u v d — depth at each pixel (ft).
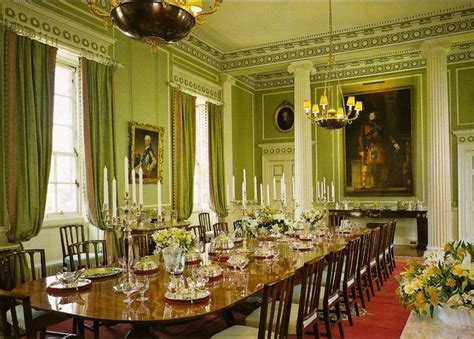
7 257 10.63
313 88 34.88
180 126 25.93
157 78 24.26
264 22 25.17
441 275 6.14
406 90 31.60
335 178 33.76
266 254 12.75
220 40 28.17
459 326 5.88
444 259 6.56
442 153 24.40
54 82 17.28
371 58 32.04
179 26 9.42
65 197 18.85
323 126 22.56
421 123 31.09
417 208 30.19
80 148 19.39
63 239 16.94
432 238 24.89
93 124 19.13
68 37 18.30
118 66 20.81
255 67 29.81
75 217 18.97
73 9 18.83
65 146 19.01
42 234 17.34
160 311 7.64
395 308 15.12
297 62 28.27
